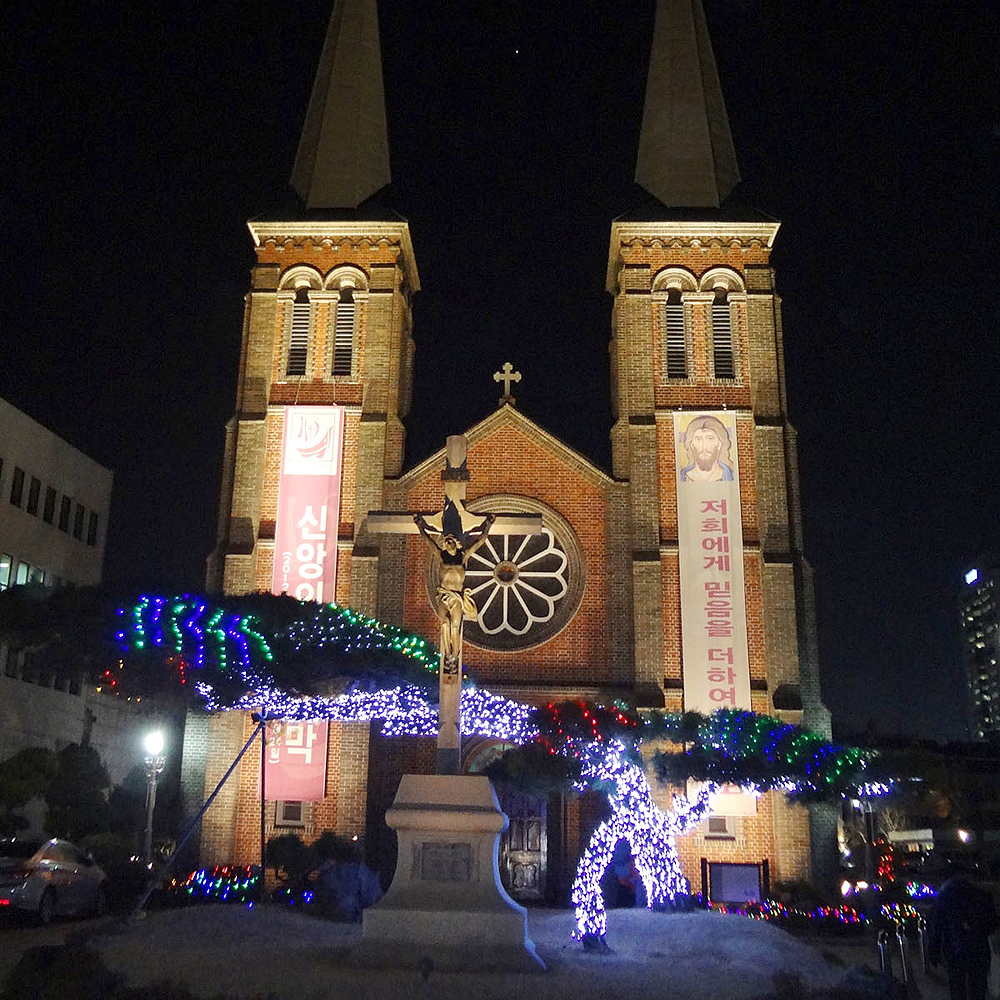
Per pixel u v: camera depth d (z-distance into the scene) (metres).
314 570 34.59
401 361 38.84
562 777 20.70
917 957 21.39
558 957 17.45
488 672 33.97
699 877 31.47
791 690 32.84
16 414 44.47
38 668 20.69
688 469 35.31
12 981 13.55
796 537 35.19
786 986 14.94
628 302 37.22
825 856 31.72
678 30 42.78
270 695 24.17
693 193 39.41
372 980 14.27
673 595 34.16
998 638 156.50
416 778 16.98
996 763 59.06
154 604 19.56
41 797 36.44
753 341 36.75
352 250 38.19
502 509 35.50
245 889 28.80
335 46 43.31
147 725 51.41
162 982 13.79
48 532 46.94
